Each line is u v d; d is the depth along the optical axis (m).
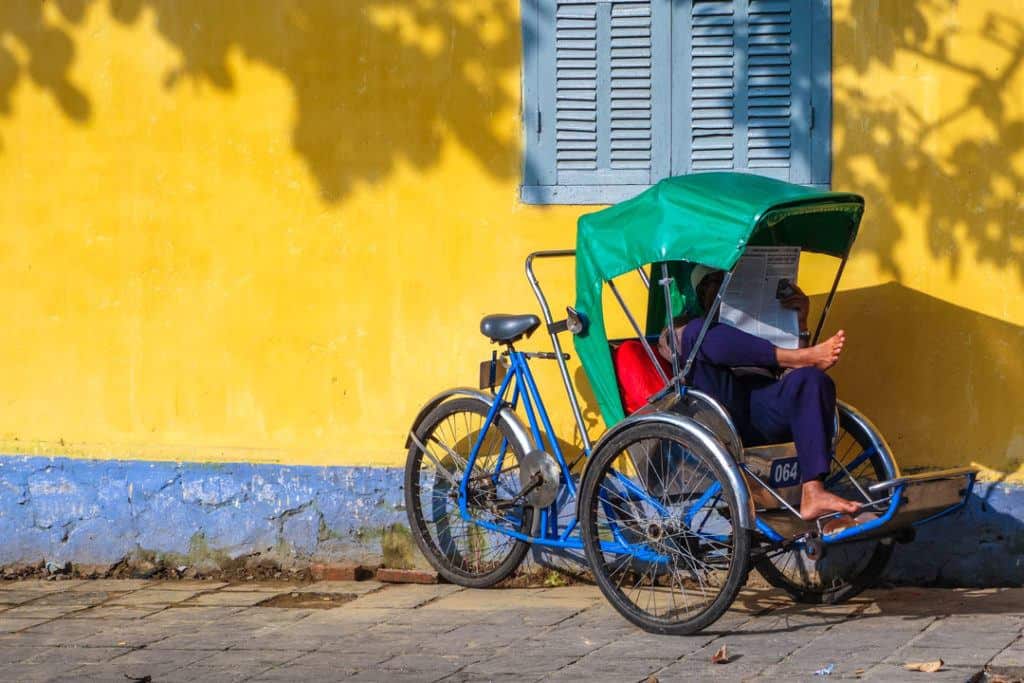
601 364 6.99
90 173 8.23
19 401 8.31
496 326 7.52
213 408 8.21
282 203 8.11
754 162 7.81
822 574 7.58
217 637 6.91
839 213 7.04
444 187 7.98
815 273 7.71
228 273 8.16
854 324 7.68
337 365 8.11
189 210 8.18
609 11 7.88
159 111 8.17
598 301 6.89
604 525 7.11
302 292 8.12
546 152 7.92
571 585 7.89
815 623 6.86
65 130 8.24
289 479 8.13
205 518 8.20
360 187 8.05
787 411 6.65
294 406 8.15
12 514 8.32
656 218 6.62
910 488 6.34
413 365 8.05
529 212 7.92
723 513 6.73
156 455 8.23
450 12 7.94
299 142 8.09
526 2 7.91
